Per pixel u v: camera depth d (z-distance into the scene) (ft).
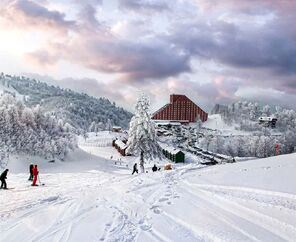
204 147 409.28
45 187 64.64
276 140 472.03
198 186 51.44
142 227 29.89
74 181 79.87
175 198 43.37
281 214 29.96
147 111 139.23
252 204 34.58
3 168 207.00
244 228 27.50
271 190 38.11
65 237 26.58
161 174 77.51
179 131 540.52
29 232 28.17
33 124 264.93
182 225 30.09
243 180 48.21
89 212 36.29
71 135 301.63
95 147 382.01
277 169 53.52
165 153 301.43
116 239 26.02
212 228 27.89
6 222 31.68
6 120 238.48
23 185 70.44
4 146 225.56
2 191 58.03
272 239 24.58
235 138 488.44
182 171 81.71
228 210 34.27
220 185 47.21
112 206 39.93
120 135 519.60
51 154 248.32
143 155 138.51
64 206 39.93
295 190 36.68
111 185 62.64
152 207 38.78
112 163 253.65
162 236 26.94
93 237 26.50
